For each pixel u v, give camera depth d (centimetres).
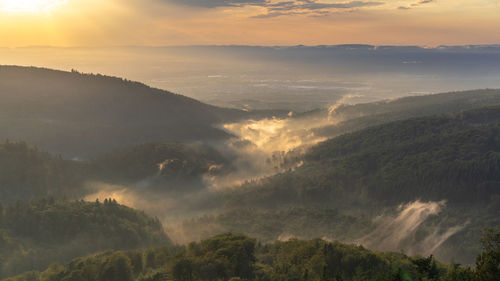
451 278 4978
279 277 7900
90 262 8781
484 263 4541
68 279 7912
